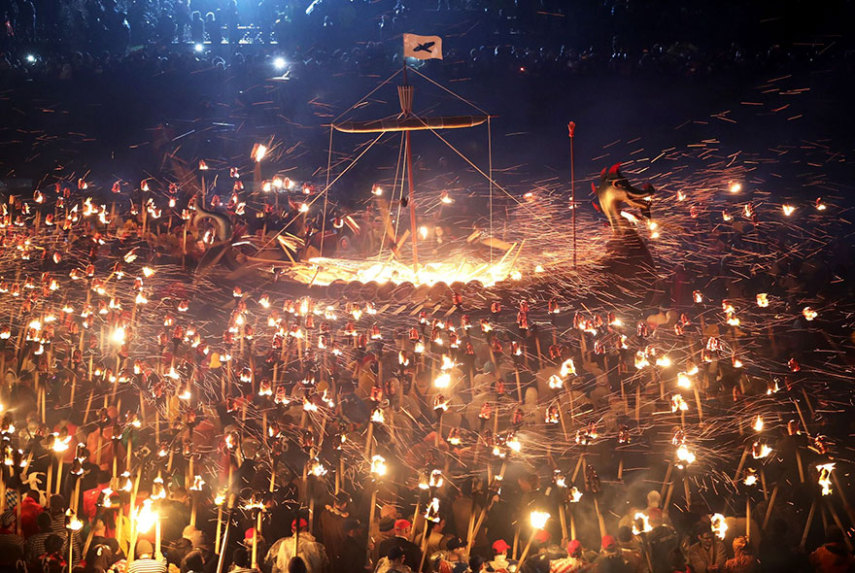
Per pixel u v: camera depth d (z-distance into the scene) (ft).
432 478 32.40
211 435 38.91
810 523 33.01
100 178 92.12
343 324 51.24
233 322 48.70
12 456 32.68
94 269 54.03
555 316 48.88
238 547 33.01
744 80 103.14
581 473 37.06
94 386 42.32
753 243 65.36
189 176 69.31
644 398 42.29
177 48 112.37
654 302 53.47
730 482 37.14
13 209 73.05
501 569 29.84
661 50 107.34
